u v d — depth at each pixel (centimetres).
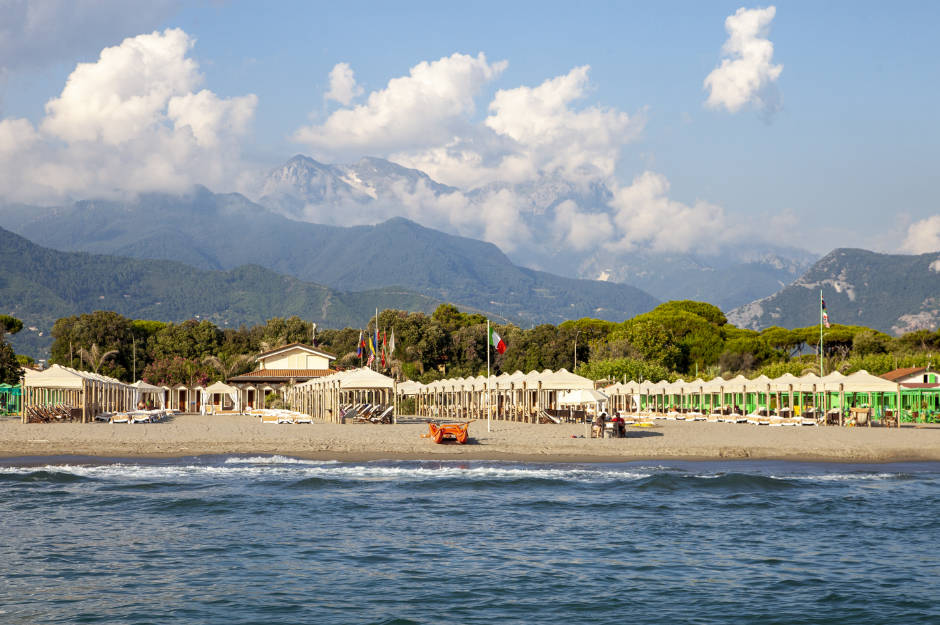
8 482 2734
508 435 4159
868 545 1964
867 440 3928
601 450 3500
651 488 2683
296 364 9431
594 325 11800
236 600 1534
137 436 3906
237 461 3225
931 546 1953
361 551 1891
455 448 3538
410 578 1677
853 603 1527
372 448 3525
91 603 1513
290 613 1464
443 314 13262
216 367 10031
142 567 1750
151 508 2344
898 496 2575
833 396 7075
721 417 5981
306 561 1805
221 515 2262
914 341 10475
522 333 11625
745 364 10525
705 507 2398
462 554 1867
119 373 10719
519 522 2195
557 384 5412
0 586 1612
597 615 1458
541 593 1580
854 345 10769
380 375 5350
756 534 2069
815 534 2072
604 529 2119
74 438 3703
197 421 5984
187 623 1414
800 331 11669
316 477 2834
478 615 1455
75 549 1894
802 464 3253
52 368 5562
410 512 2316
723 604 1519
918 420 6206
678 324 11275
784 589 1609
